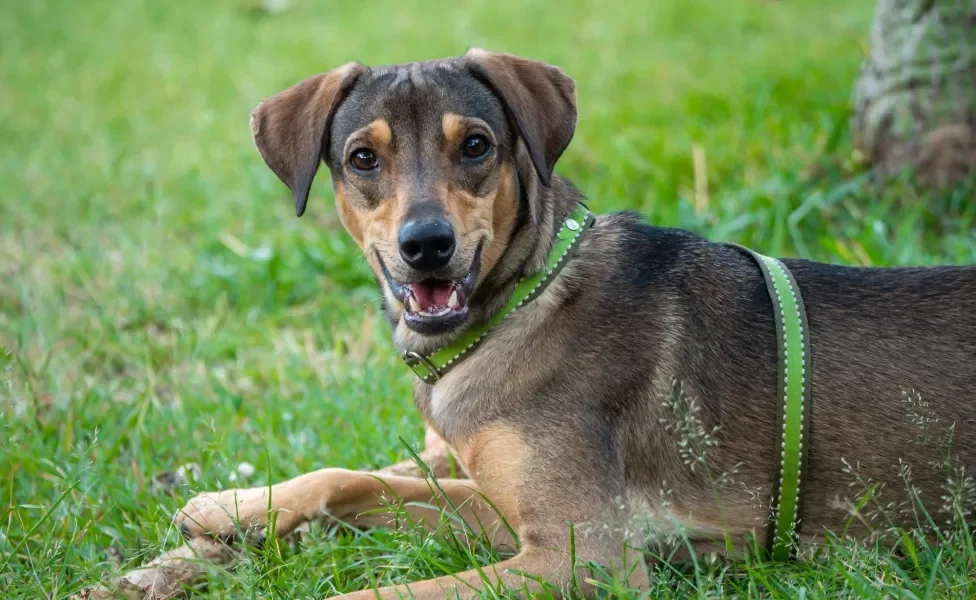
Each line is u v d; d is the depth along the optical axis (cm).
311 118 485
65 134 1269
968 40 752
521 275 455
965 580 399
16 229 958
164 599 441
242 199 972
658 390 445
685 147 927
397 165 461
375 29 1706
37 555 466
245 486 532
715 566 441
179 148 1168
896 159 781
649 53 1376
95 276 820
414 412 602
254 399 641
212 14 1964
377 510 477
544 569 409
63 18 2002
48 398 630
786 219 759
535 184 471
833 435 436
